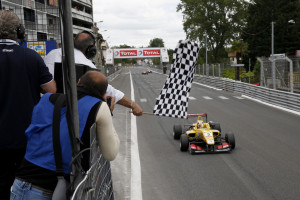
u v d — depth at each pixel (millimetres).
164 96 4320
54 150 1938
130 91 33531
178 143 10719
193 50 4180
